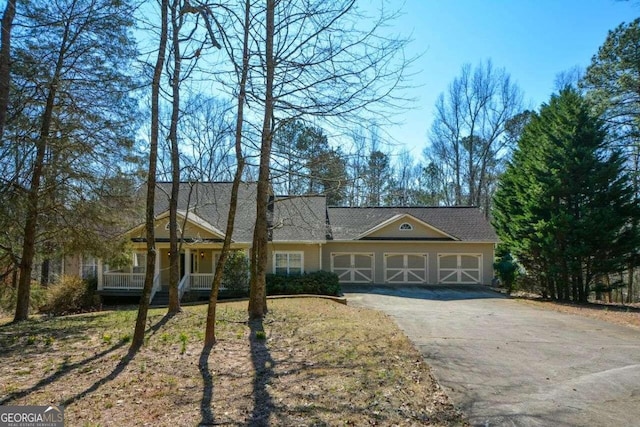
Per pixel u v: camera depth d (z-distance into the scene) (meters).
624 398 5.36
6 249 13.44
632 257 18.42
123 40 12.79
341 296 18.48
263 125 8.63
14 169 12.09
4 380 5.94
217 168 15.67
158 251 20.25
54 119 13.09
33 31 11.66
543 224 19.05
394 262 23.86
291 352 7.43
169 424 4.37
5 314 16.77
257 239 11.16
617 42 19.84
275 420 4.46
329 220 25.62
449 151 39.03
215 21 7.67
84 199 13.57
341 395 5.23
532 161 21.69
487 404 5.10
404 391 5.46
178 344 8.03
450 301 17.11
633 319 12.29
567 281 18.84
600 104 20.58
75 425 4.34
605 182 18.48
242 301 16.02
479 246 23.61
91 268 22.34
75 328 10.45
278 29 7.70
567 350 8.05
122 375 6.09
